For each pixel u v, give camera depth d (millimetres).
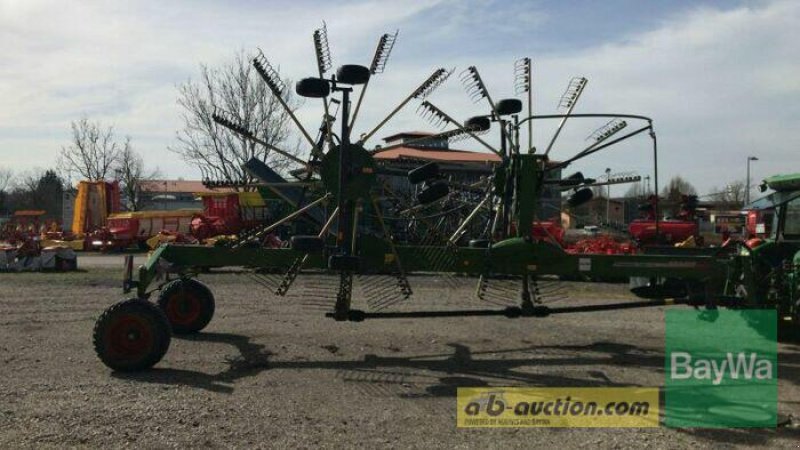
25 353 7770
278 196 9562
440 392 6371
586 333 9523
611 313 11305
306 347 8328
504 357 7945
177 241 24516
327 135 7656
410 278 16047
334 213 7430
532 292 8336
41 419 5281
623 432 5281
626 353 8219
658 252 10023
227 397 5996
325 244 7570
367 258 7613
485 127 8266
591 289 14672
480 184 8703
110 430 5047
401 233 8664
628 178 8094
